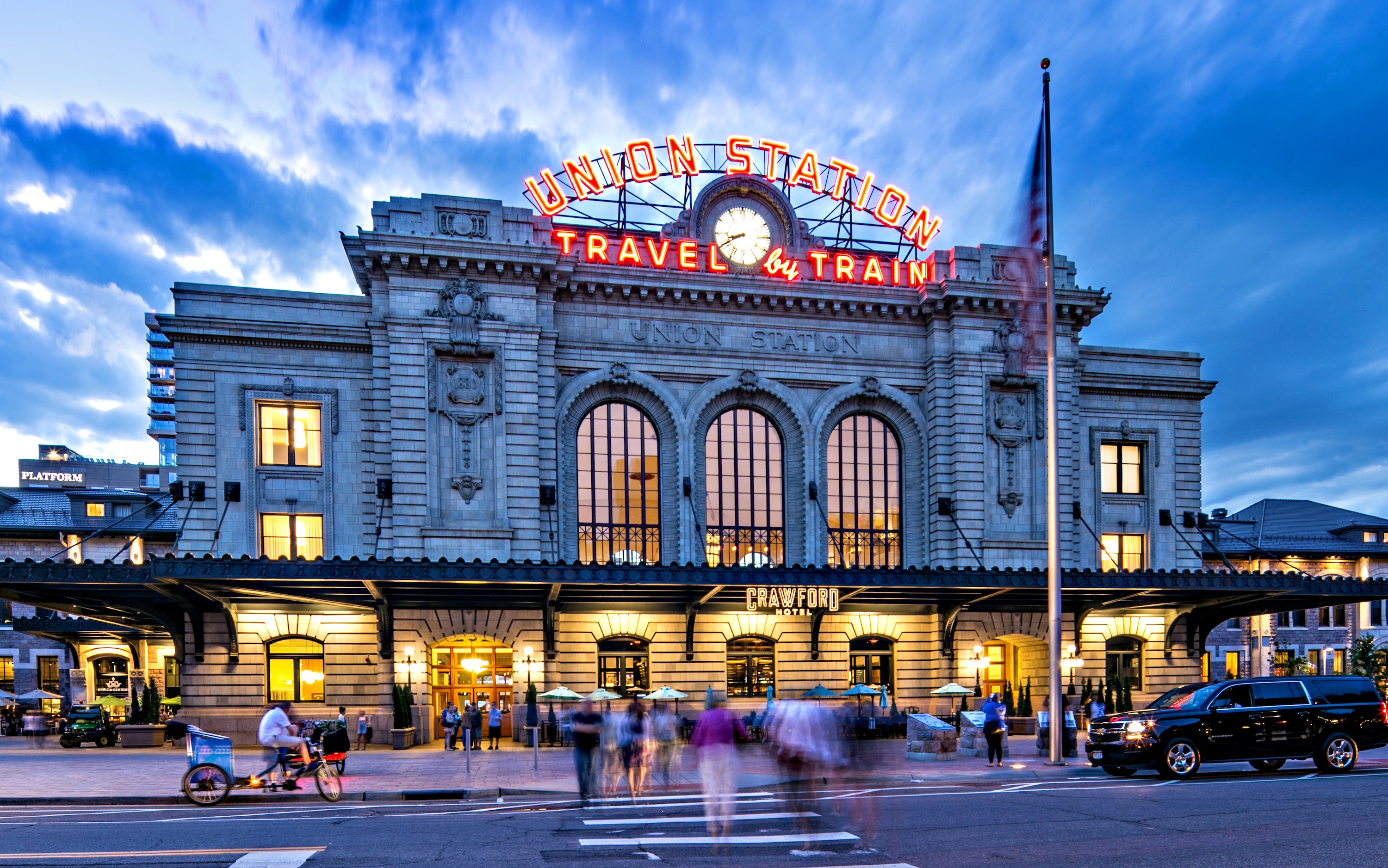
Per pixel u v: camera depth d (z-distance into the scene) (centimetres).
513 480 3362
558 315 3606
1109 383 4119
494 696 3488
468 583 2861
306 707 3300
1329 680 2019
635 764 1755
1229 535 4988
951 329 3812
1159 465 4156
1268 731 1930
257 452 3394
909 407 3838
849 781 1892
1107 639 3978
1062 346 3881
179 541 3262
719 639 3562
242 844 1240
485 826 1398
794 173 4091
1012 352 3784
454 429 3341
